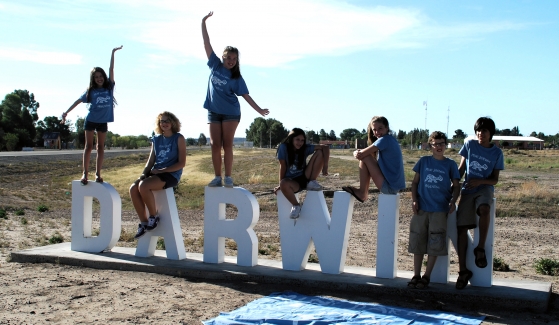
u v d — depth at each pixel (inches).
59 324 207.5
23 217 705.0
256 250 307.3
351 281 264.5
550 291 252.2
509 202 757.9
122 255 332.5
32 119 4338.1
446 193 249.3
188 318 216.2
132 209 873.5
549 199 780.0
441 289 247.9
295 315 214.7
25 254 335.9
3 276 293.9
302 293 259.9
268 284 277.6
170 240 319.3
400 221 636.1
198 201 960.3
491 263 250.2
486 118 245.1
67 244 378.3
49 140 4387.3
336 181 1129.4
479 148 247.3
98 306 233.6
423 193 251.1
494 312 226.5
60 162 2186.3
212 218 310.5
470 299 239.1
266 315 214.8
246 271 288.8
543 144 4488.2
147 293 258.4
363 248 444.5
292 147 291.0
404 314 217.0
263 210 776.9
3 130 3961.6
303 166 291.7
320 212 286.2
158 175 314.3
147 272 306.5
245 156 2438.5
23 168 1852.9
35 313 222.1
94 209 841.5
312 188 289.0
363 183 281.0
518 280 269.6
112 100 347.3
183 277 295.9
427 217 250.2
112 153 3235.7
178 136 316.8
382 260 271.7
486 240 249.9
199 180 1501.0
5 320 211.9
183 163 316.5
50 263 330.3
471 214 247.0
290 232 292.2
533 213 675.4
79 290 263.1
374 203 789.2
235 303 240.2
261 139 4682.6
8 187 1369.3
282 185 287.1
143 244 326.6
